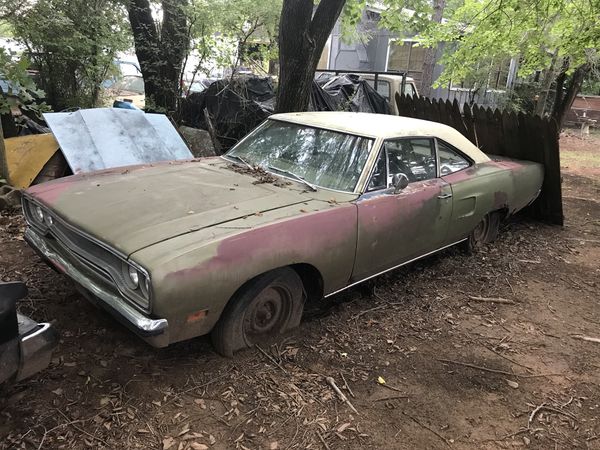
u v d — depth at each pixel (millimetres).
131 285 2699
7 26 8320
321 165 3953
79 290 3162
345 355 3420
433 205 4230
